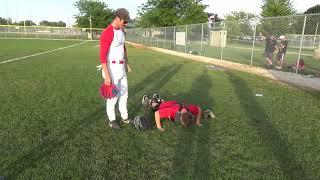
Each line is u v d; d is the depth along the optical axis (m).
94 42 49.16
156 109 5.75
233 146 4.79
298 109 7.30
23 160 4.19
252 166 4.15
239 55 23.06
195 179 3.77
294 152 4.64
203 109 6.98
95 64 15.57
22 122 5.74
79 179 3.73
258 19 17.66
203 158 4.34
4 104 6.98
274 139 5.16
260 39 20.19
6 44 33.72
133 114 6.38
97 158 4.30
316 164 4.27
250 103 7.77
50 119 5.97
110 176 3.83
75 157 4.31
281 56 15.86
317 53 19.25
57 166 4.04
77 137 5.07
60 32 66.38
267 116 6.57
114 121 5.53
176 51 29.02
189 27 27.39
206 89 9.52
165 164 4.14
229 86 10.24
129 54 24.55
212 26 24.39
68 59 18.14
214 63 18.30
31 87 9.02
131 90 9.10
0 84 9.43
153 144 4.80
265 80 11.90
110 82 5.24
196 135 5.21
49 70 12.85
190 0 42.09
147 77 11.77
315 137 5.34
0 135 5.05
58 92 8.37
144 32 43.47
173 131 5.38
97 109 6.73
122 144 4.80
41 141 4.85
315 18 15.66
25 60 16.73
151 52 27.45
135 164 4.14
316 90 10.03
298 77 12.75
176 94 8.64
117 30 5.19
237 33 22.80
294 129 5.72
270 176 3.89
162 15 42.19
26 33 62.84
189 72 13.62
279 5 39.03
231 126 5.76
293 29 16.80
